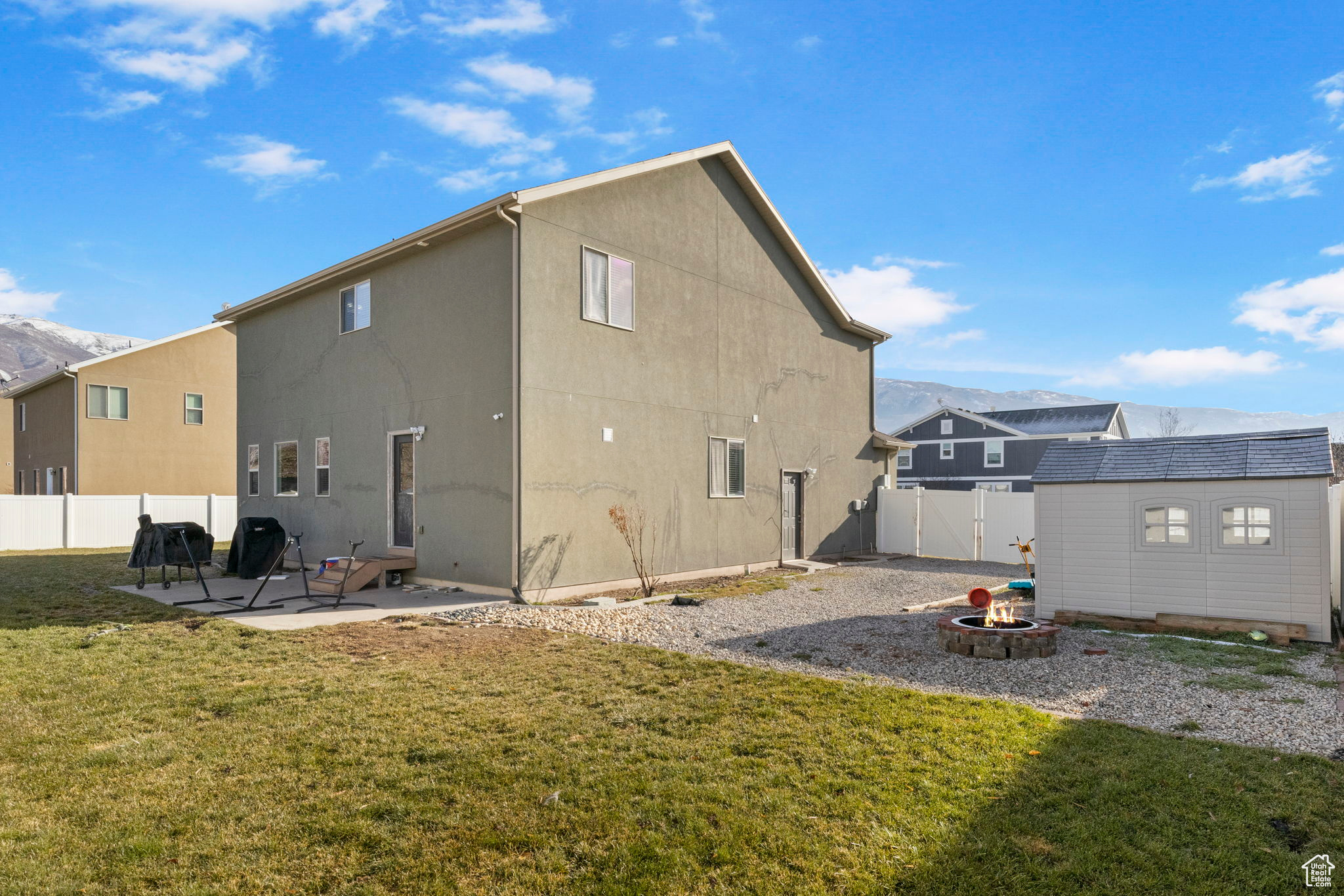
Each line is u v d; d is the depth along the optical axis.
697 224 13.30
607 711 5.29
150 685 6.01
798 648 7.45
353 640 7.72
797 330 15.91
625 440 11.62
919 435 45.44
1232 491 8.05
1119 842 3.32
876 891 2.96
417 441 11.47
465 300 10.76
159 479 23.31
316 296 13.74
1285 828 3.46
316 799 3.85
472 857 3.25
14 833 3.48
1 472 34.72
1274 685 5.98
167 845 3.37
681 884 3.02
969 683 6.14
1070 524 8.98
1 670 6.46
